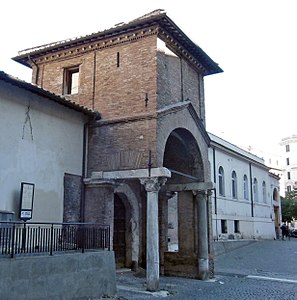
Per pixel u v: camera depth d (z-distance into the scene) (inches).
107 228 500.7
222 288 565.3
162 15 544.4
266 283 626.8
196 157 677.9
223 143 1191.6
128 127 546.3
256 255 1021.2
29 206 463.5
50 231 425.7
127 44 582.9
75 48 621.3
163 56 576.7
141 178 520.4
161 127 542.0
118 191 642.2
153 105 538.3
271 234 1542.8
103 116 574.6
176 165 697.6
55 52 639.1
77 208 541.6
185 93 643.5
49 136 511.5
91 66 604.7
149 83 549.6
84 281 419.8
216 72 743.7
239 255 1019.3
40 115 502.9
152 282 508.4
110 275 461.7
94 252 443.2
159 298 468.8
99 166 555.8
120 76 576.1
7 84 454.0
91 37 597.6
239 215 1243.8
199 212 668.7
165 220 721.0
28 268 358.0
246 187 1349.7
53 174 510.6
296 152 3110.2
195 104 684.1
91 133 575.2
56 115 527.8
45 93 486.3
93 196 546.0
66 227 467.5
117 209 678.5
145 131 532.7
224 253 1049.5
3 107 452.1
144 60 562.6
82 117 569.9
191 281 628.4
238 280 655.8
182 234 694.5
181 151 684.7
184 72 649.6
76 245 460.1
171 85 595.2
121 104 564.4
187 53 647.8
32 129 487.5
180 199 710.5
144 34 569.9
